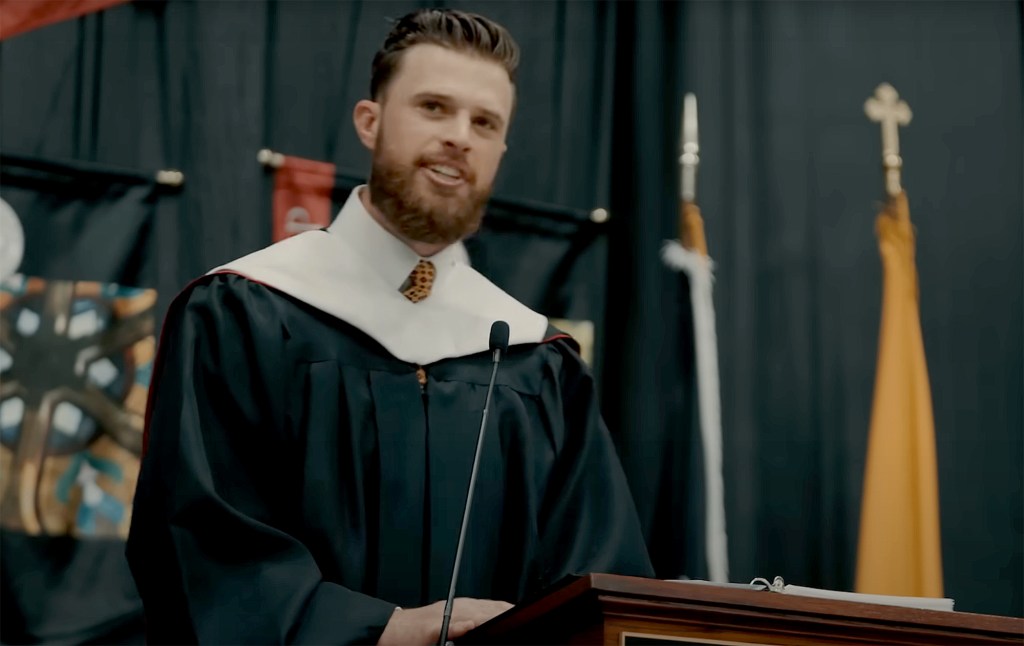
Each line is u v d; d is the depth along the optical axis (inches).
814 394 285.6
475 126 191.8
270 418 174.9
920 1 317.7
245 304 179.8
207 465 164.1
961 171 310.5
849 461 284.4
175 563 158.4
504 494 184.5
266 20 260.2
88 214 242.1
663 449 271.4
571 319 270.1
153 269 243.3
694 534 268.4
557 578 179.5
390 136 190.4
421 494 178.5
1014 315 304.8
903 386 291.7
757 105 297.6
